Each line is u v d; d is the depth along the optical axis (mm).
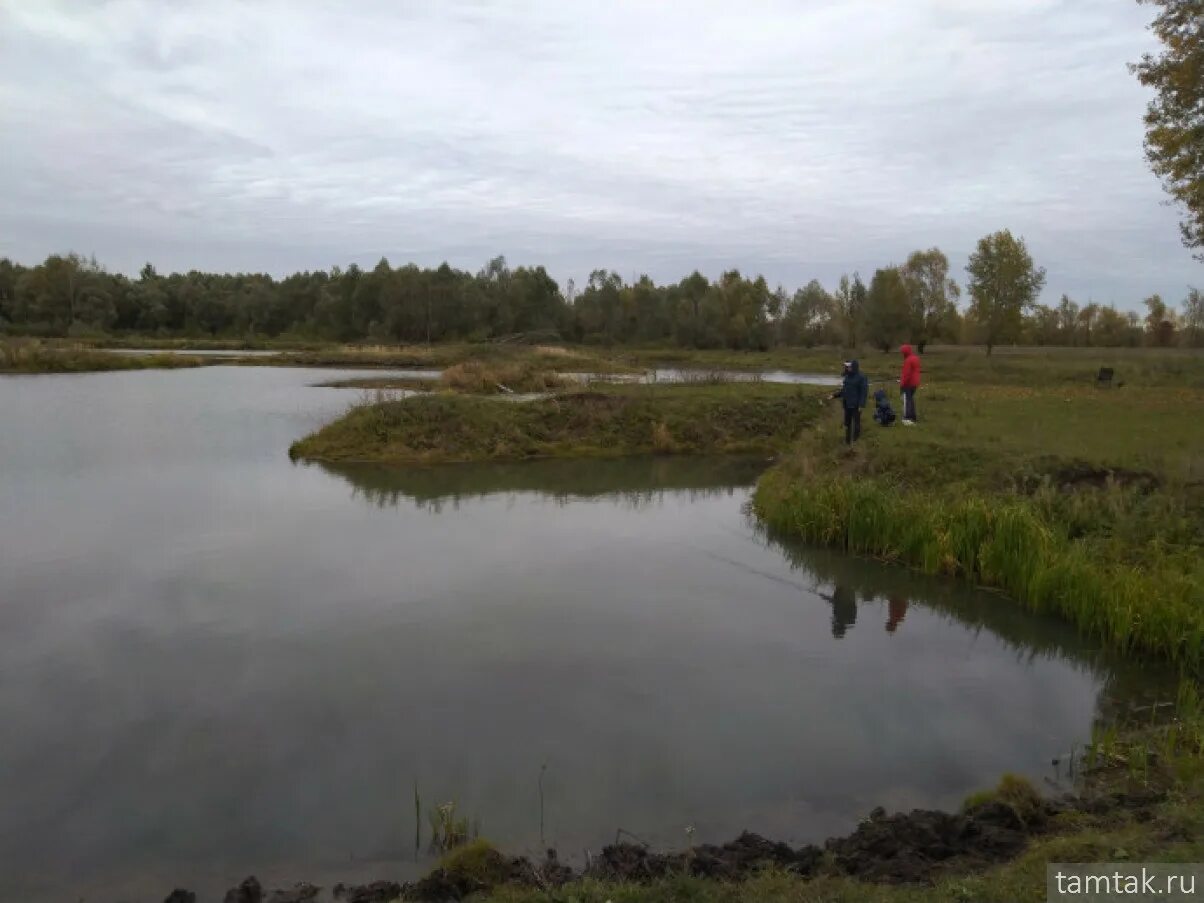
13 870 5562
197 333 96875
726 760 7035
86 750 7055
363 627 9836
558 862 5555
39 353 47969
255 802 6336
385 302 85312
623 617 10430
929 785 6707
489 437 22766
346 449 21438
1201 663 9234
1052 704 8305
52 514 14852
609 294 86688
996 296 45594
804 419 25406
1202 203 24500
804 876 5219
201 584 11242
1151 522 11836
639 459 22750
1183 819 5375
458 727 7523
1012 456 15125
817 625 10422
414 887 5199
